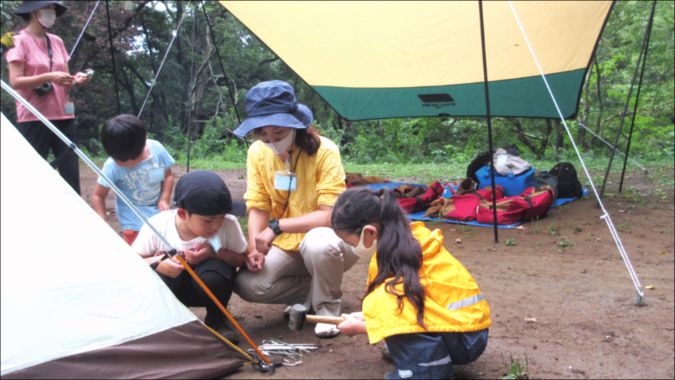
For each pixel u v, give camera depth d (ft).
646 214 23.80
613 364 10.57
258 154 11.96
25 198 8.52
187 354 9.32
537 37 26.89
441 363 8.81
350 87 31.22
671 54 46.65
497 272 16.46
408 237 9.02
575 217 23.31
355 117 33.65
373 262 9.34
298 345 11.11
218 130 63.67
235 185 33.63
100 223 9.15
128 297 8.96
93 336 8.43
